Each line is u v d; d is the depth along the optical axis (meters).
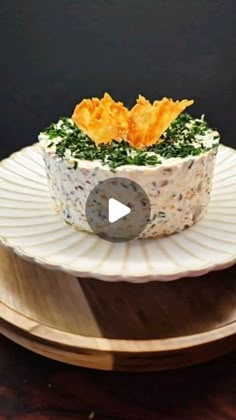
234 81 0.93
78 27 0.91
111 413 0.44
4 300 0.51
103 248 0.53
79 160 0.54
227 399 0.46
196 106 0.95
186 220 0.56
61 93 0.96
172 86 0.95
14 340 0.49
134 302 0.50
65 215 0.58
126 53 0.93
